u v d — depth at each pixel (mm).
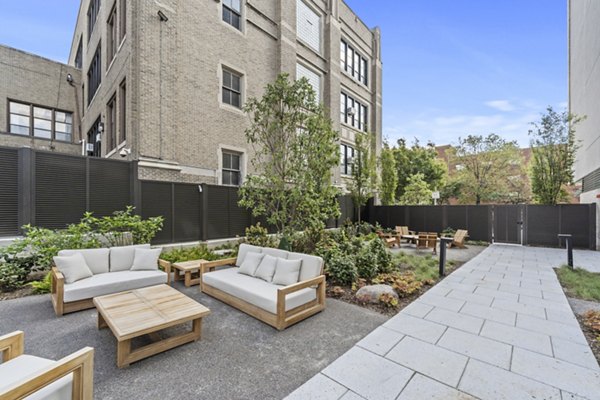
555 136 11852
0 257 5145
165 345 3098
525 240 11844
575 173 14172
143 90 7418
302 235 7312
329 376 2680
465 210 13156
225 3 10062
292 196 6617
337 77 14938
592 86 11305
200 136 8961
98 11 11383
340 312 4328
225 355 3057
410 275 6074
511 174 17844
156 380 2602
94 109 11922
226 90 10023
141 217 7105
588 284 5574
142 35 7441
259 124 7113
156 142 7633
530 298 4973
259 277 4820
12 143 12375
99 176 6703
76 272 4445
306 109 6852
